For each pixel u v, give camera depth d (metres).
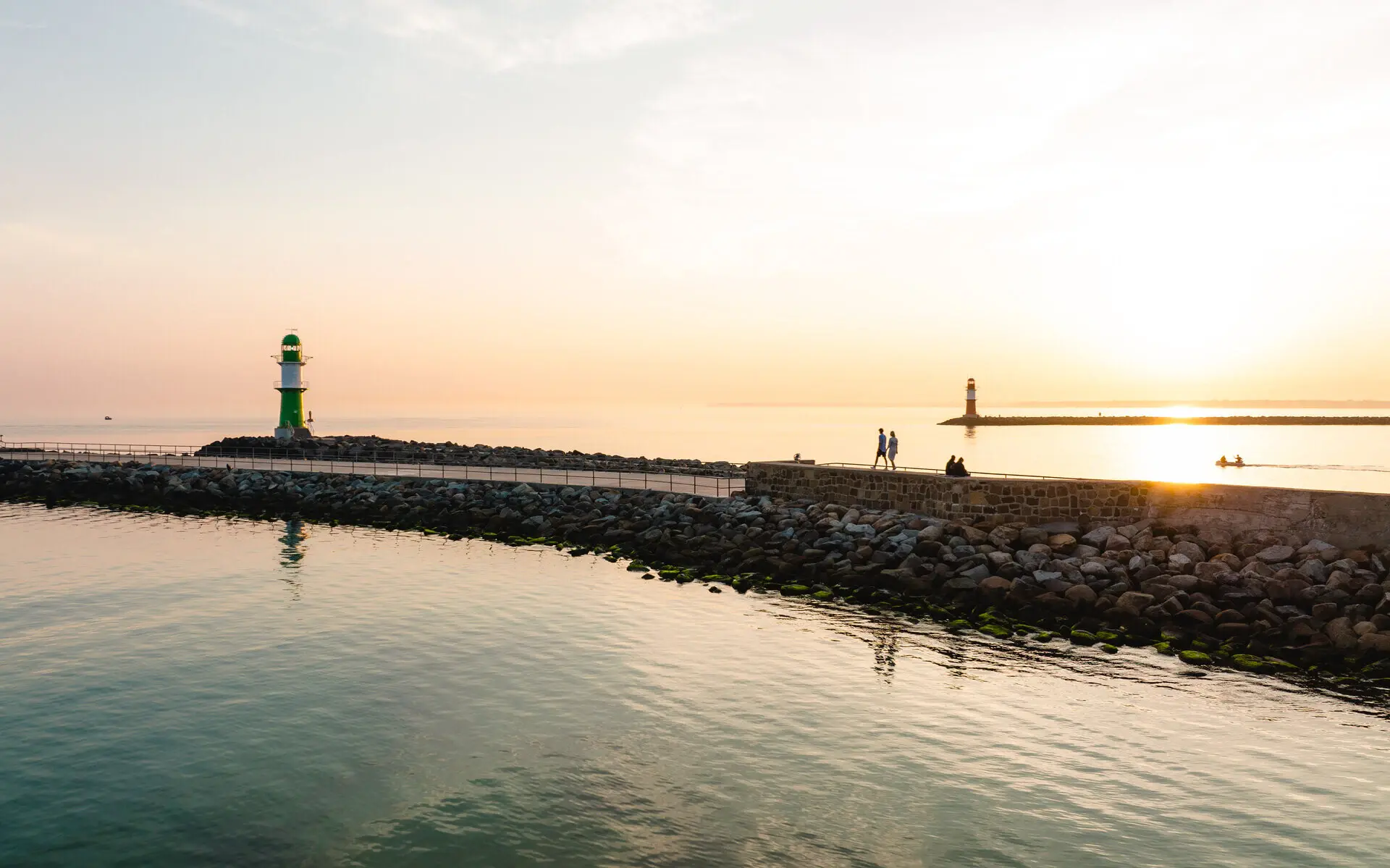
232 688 20.11
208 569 32.78
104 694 19.77
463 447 71.44
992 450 108.44
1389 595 22.41
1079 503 31.11
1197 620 23.34
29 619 25.70
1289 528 27.41
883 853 13.69
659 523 37.88
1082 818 14.65
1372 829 14.28
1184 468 80.00
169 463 62.53
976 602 26.31
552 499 43.84
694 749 17.11
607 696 19.66
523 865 13.38
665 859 13.52
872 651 22.81
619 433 176.38
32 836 14.12
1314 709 18.94
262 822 14.55
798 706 19.20
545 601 27.73
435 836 14.15
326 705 19.17
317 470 56.75
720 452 108.38
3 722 18.30
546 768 16.33
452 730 17.94
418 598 28.09
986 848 13.81
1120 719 18.52
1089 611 24.89
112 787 15.65
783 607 27.11
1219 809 14.91
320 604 27.39
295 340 73.56
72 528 43.09
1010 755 16.89
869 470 36.75
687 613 26.30
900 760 16.67
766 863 13.43
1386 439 147.75
